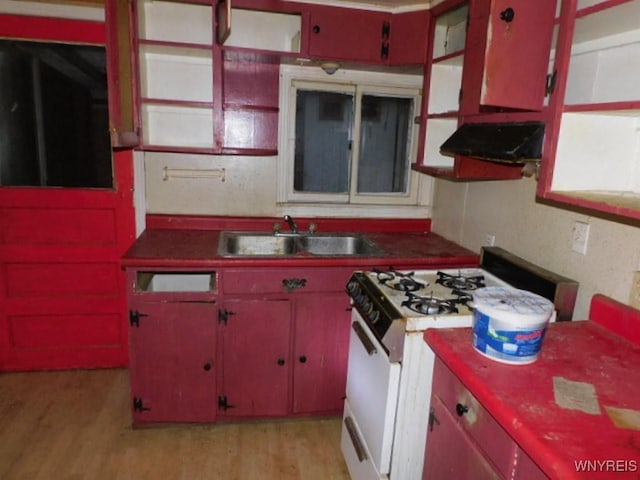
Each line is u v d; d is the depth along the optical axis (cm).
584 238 166
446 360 130
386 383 152
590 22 134
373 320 162
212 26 231
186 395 221
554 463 87
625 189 146
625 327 144
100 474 195
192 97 255
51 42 241
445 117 214
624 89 145
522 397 108
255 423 235
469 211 246
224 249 230
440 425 138
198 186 268
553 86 139
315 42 231
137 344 212
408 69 259
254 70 256
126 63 204
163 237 246
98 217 262
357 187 286
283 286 215
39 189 254
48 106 249
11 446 209
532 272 182
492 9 133
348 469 199
